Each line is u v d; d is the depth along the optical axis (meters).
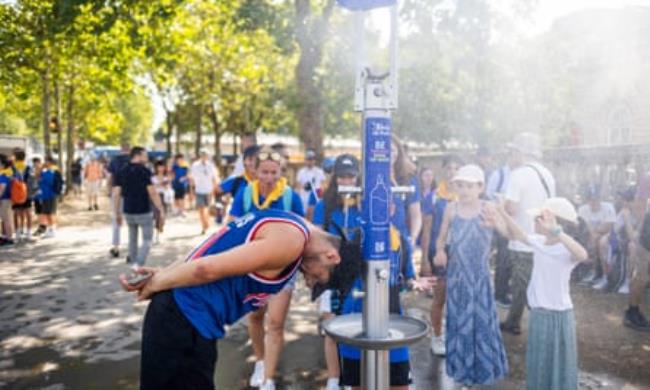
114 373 4.96
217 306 2.24
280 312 4.30
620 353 5.48
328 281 2.20
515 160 6.55
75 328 6.25
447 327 4.48
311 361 5.27
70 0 12.52
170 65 16.28
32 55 19.31
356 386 3.50
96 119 39.62
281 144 6.41
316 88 14.20
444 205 5.93
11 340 5.82
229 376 4.89
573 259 3.65
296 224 2.17
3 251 11.25
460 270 4.37
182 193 18.31
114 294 7.77
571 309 3.75
